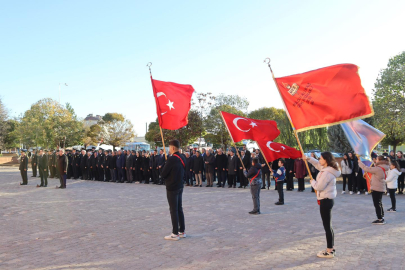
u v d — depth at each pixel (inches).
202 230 351.6
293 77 323.6
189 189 745.0
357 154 396.8
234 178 776.3
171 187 313.1
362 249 272.5
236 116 536.4
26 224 390.0
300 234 327.0
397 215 421.1
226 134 2059.5
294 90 320.5
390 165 450.3
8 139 2265.0
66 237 329.1
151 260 254.2
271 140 521.7
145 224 384.2
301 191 698.2
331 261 244.1
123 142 2544.3
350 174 641.0
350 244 288.2
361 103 305.7
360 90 307.1
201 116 1539.1
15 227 374.9
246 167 764.6
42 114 2006.6
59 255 269.6
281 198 515.8
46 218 424.5
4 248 291.7
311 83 317.7
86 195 645.9
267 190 721.0
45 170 815.1
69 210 481.4
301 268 230.4
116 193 675.4
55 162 1047.0
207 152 808.3
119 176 924.6
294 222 383.6
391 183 446.6
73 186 823.7
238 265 239.5
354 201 541.3
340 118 307.6
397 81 1161.4
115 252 276.4
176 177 313.3
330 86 313.6
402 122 1145.4
